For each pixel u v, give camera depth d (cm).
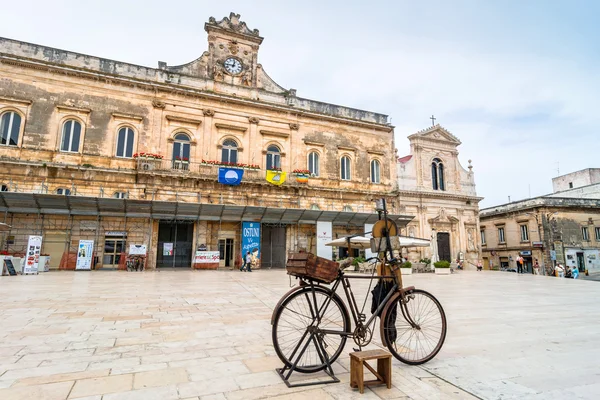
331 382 421
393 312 502
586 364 506
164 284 1491
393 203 3488
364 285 1544
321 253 2908
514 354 552
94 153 2448
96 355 511
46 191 2289
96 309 870
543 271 3922
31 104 2345
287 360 439
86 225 2358
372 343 602
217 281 1677
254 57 3144
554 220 4016
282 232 3067
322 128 3294
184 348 552
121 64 2625
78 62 2498
